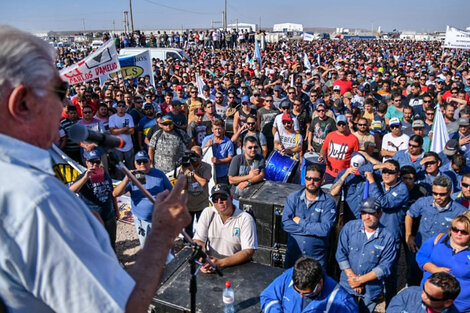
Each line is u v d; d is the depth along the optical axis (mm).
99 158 5211
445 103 10102
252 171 6348
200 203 6027
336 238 5723
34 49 909
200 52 35844
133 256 6418
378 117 9750
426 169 6094
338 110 10742
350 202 5727
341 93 13281
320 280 3441
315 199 4957
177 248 6344
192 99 11078
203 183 5941
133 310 916
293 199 5082
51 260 815
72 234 839
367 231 4508
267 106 9703
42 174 865
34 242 809
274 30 98312
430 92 11789
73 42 58250
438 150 7230
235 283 3729
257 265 4055
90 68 10828
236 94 11203
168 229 1100
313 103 10773
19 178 830
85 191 5238
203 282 3709
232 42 43375
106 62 10977
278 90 11367
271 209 5402
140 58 14438
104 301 857
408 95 12070
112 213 5461
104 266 888
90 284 844
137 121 9984
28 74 883
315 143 8711
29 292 854
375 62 24641
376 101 11172
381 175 5566
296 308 3477
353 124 8336
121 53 23344
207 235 4426
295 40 72750
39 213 807
